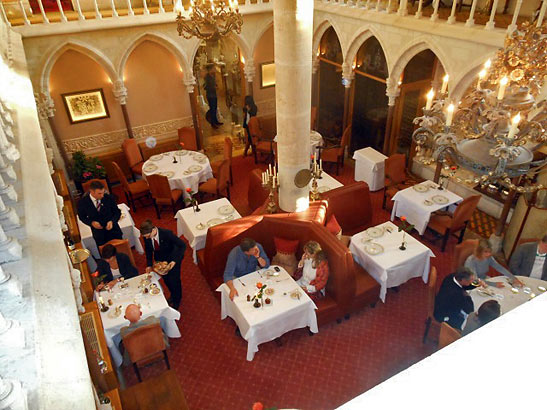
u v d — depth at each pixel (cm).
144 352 552
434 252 829
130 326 556
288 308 585
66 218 739
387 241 718
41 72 952
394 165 946
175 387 515
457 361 65
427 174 1084
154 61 1110
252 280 635
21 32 890
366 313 696
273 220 705
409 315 690
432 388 61
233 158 1254
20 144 363
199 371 611
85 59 1018
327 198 795
